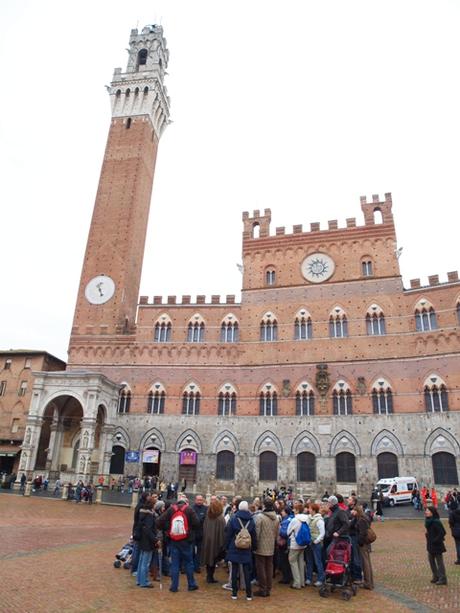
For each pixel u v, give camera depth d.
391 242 67.31
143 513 16.75
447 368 57.44
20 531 27.19
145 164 86.88
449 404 56.12
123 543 25.31
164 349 69.38
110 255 77.06
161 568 18.12
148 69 95.19
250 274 72.06
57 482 53.50
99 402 61.78
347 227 70.31
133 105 90.75
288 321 67.50
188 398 66.44
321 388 61.84
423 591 16.62
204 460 62.72
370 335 63.25
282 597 15.68
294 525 17.28
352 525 18.23
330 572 15.60
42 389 61.62
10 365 74.31
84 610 13.23
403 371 59.97
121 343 70.69
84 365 70.31
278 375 64.81
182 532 16.12
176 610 13.61
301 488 58.62
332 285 67.69
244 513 15.94
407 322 62.12
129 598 14.63
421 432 56.53
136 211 81.38
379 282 65.62
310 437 60.59
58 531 28.19
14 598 14.07
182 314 71.06
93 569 18.48
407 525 38.47
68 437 67.62
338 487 57.53
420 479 54.75
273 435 61.94
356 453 58.25
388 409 59.12
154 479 59.78
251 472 60.91
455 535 21.52
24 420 70.75
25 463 58.50
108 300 73.94
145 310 72.12
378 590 16.80
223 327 69.81
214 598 15.19
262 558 16.02
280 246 72.44
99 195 82.25
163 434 64.88
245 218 75.94
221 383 66.25
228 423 63.94
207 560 17.39
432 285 61.81
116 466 64.62
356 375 61.88
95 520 34.72
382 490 51.53
